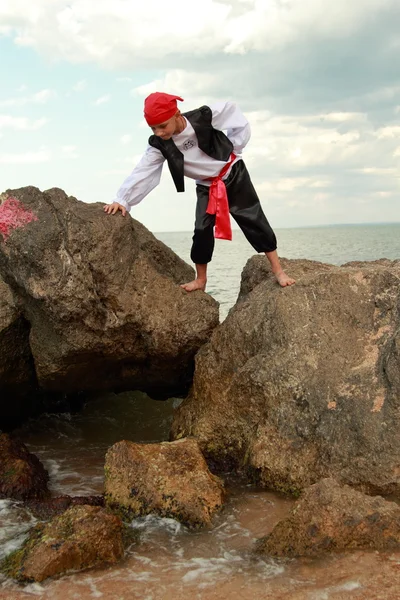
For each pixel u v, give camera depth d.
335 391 5.07
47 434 6.84
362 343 5.34
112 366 6.31
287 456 5.02
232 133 5.78
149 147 5.65
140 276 5.75
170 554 4.09
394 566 3.77
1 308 5.80
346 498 4.09
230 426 5.52
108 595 3.62
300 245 43.72
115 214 5.56
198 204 5.95
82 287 5.40
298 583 3.67
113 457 4.89
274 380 5.24
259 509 4.71
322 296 5.54
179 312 5.91
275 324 5.45
